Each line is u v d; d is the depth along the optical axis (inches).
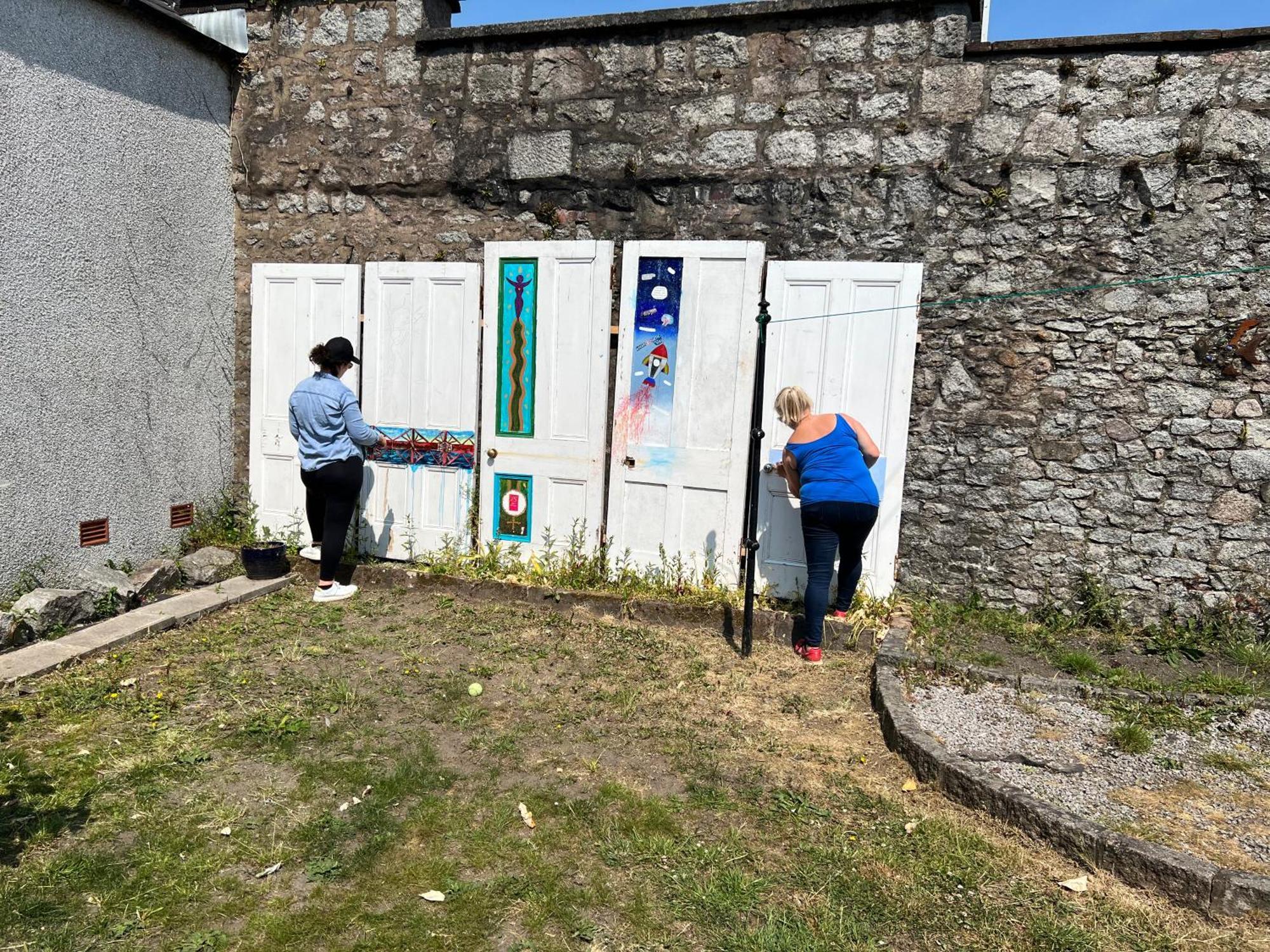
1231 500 199.0
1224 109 191.8
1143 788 139.2
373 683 175.6
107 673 175.3
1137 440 203.9
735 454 217.6
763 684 180.4
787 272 213.2
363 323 248.8
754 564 193.0
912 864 118.7
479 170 240.8
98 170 216.5
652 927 105.7
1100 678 182.2
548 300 229.9
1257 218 191.8
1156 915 109.6
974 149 206.8
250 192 261.0
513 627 208.2
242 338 267.1
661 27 223.6
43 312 204.4
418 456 246.1
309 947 101.0
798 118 216.8
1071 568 211.0
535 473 235.9
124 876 112.2
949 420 215.2
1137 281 200.1
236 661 184.1
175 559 245.4
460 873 115.3
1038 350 207.8
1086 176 200.8
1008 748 151.6
